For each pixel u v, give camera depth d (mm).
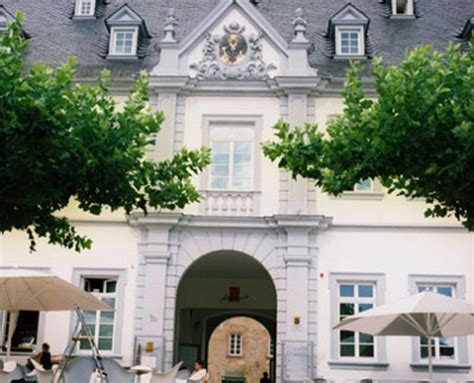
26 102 9312
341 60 21281
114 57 21703
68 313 19312
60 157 9625
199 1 23766
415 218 19344
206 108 20203
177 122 20109
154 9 23641
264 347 50938
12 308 12500
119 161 10453
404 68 10266
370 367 18469
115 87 20344
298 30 20531
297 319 18703
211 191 19609
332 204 19453
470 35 21484
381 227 19312
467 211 10336
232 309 25172
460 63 10641
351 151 10562
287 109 20047
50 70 10328
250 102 20203
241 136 20125
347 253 19203
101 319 19203
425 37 22094
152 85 20188
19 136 9375
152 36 22562
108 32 22656
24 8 23828
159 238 19281
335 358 18578
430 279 19016
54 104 9727
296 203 19375
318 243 19312
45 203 11219
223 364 51000
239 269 23031
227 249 19328
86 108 10391
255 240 19359
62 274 19391
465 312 11203
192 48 20547
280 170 19688
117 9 22094
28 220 10984
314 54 21531
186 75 20062
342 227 19328
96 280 19594
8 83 9445
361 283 19188
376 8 23391
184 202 11773
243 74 20234
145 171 11180
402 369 18484
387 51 21625
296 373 18344
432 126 9688
